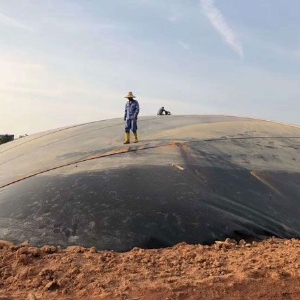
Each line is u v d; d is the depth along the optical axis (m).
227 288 6.81
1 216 10.13
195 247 8.80
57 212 9.85
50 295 6.86
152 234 9.16
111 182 10.72
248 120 17.91
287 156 14.02
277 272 7.22
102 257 8.19
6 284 7.30
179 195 10.26
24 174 12.48
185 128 15.44
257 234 9.67
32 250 8.40
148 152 12.55
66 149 14.19
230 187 11.08
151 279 7.17
